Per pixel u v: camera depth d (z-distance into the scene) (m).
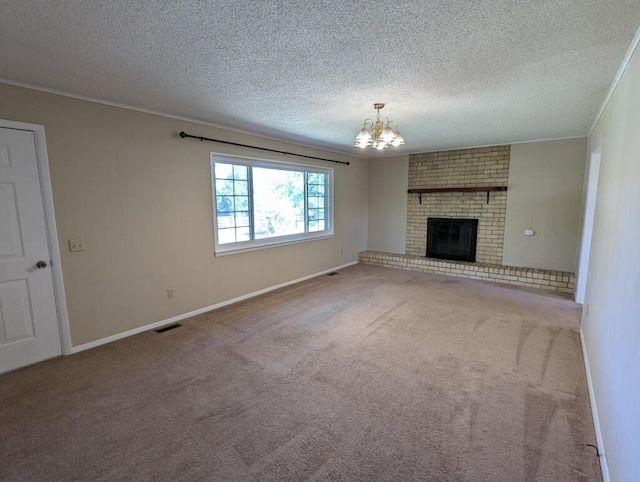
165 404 2.14
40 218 2.64
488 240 5.55
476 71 2.26
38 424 1.95
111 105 2.97
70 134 2.74
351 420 1.98
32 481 1.57
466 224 5.71
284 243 4.95
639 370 1.24
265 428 1.92
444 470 1.61
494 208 5.44
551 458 1.68
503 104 3.02
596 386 2.07
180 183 3.56
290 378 2.44
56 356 2.79
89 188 2.88
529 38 1.79
